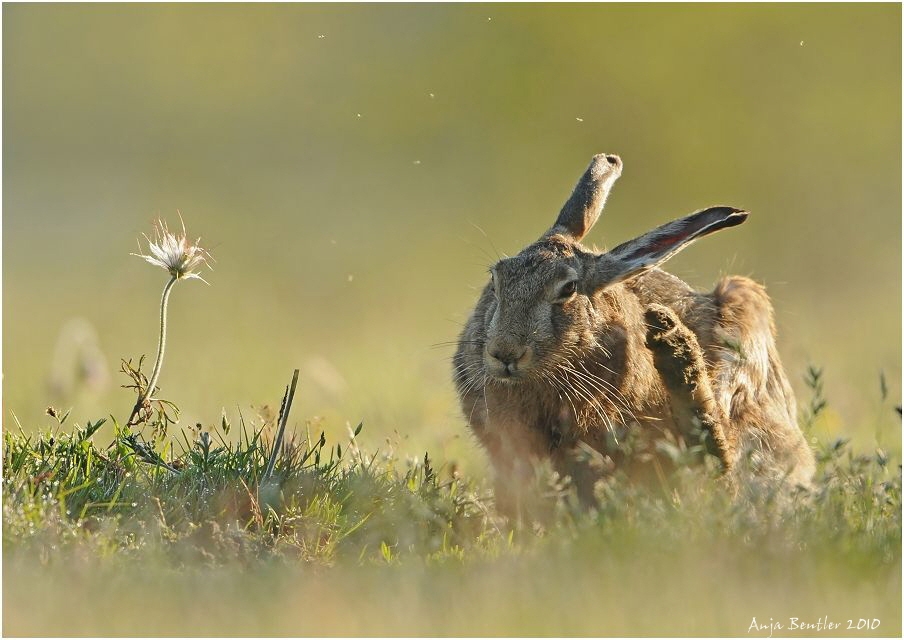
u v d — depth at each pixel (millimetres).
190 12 44062
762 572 7500
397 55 43594
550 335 9398
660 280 10758
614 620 6809
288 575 7789
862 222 33875
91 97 41156
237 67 42812
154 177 37219
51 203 34500
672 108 41562
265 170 38219
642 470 9516
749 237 31906
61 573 7531
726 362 10250
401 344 18422
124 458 9258
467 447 11555
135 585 7438
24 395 14008
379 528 8945
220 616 6977
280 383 15859
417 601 7117
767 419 10469
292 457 9547
